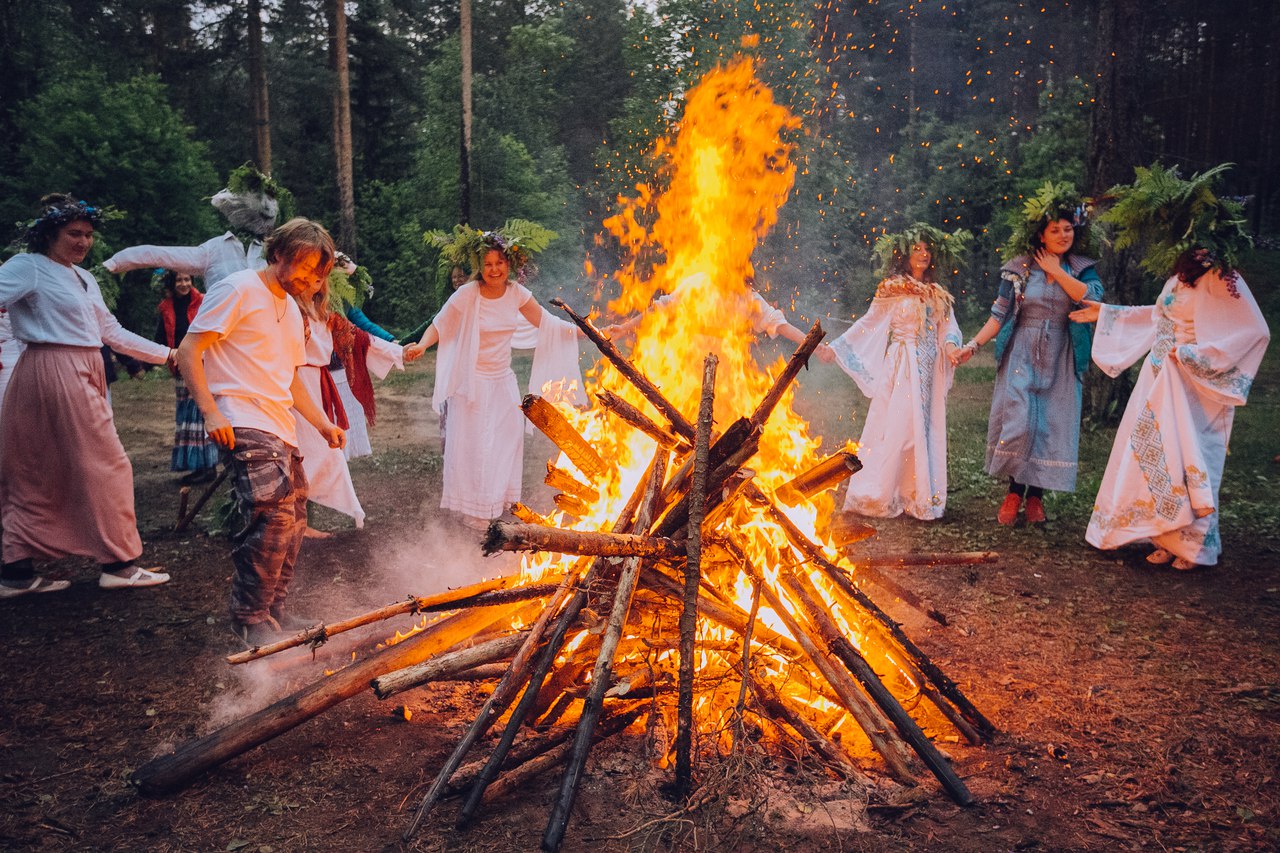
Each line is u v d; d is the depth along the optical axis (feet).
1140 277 34.76
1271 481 25.02
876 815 9.67
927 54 107.96
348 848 9.07
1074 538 20.45
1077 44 101.91
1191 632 14.94
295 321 13.62
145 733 11.50
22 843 9.20
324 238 13.43
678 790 9.75
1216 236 17.81
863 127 104.99
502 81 86.79
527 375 49.70
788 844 9.09
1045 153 77.51
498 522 9.61
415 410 41.39
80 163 73.10
